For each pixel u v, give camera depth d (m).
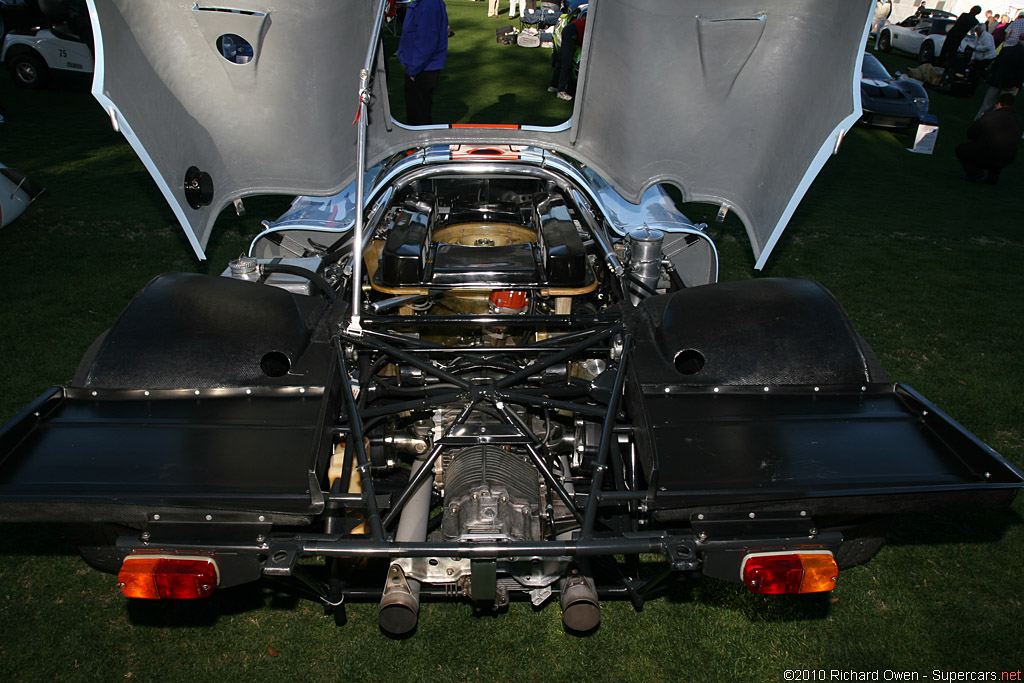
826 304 2.29
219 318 2.20
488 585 1.78
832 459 1.82
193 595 1.64
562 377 2.57
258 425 1.92
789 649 2.29
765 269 5.83
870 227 7.16
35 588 2.46
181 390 2.02
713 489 1.72
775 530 1.73
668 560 1.61
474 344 2.78
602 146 3.40
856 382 2.12
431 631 2.35
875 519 2.29
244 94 2.86
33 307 4.54
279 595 2.48
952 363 4.29
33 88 11.51
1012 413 3.74
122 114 2.30
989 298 5.38
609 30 2.95
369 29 3.05
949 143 11.31
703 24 2.63
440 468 2.30
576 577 1.87
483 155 3.54
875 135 11.59
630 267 2.93
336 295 2.68
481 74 13.16
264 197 6.89
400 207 3.45
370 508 1.75
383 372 2.74
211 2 2.53
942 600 2.49
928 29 18.78
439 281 2.68
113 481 1.69
